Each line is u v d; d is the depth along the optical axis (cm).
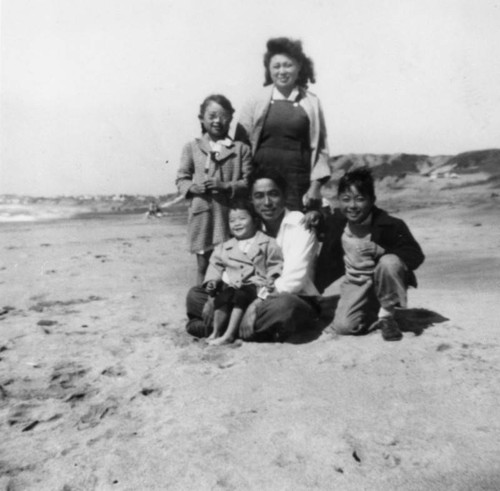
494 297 458
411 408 249
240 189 402
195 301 376
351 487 191
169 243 1050
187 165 426
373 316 369
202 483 196
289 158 406
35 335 384
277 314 342
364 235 362
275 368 305
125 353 343
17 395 280
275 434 229
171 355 335
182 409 257
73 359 333
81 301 504
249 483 195
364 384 278
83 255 853
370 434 226
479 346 329
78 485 198
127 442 228
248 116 418
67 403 270
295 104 409
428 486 190
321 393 269
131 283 594
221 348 346
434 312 414
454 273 586
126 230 1408
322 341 353
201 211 414
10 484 200
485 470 198
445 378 282
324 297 479
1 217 2195
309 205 397
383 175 2739
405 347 332
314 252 368
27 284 598
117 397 275
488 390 265
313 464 206
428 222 1227
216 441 225
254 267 362
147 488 195
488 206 1408
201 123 425
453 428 229
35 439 233
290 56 402
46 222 1862
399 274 339
